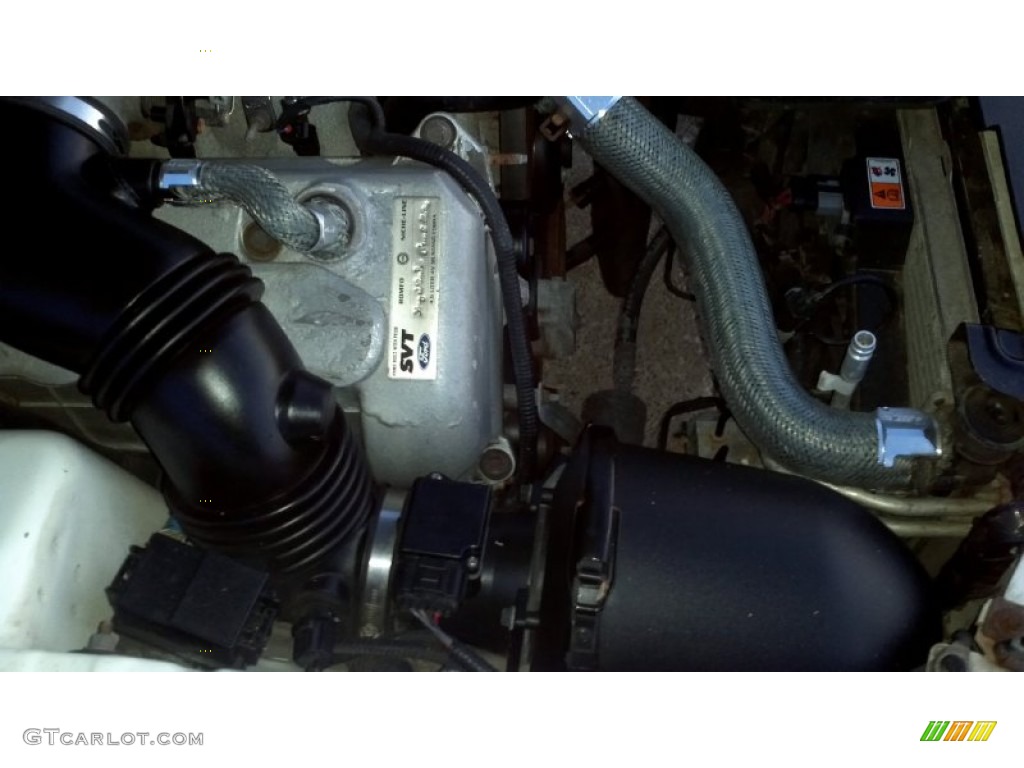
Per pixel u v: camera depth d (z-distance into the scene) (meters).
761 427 1.06
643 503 0.88
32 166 0.82
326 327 0.95
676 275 1.76
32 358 0.99
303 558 0.88
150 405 0.79
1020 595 0.86
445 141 1.04
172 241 0.79
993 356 0.99
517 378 1.08
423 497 0.92
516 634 0.94
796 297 1.26
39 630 0.87
